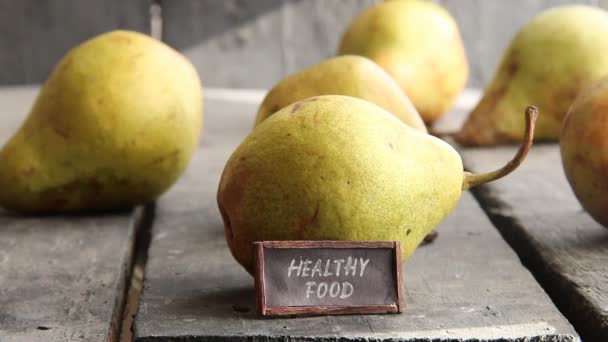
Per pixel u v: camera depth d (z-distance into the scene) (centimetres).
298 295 66
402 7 108
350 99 68
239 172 67
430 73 107
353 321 66
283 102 79
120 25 162
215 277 73
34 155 82
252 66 163
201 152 105
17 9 161
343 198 66
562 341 65
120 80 81
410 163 67
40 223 83
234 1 162
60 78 82
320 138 66
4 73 162
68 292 71
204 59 163
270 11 162
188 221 84
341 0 162
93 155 81
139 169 82
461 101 145
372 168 66
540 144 106
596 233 80
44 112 82
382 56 106
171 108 82
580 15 104
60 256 76
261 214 66
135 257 84
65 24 162
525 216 83
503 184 92
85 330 67
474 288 71
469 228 82
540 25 104
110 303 70
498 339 65
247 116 129
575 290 71
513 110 104
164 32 162
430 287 71
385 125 67
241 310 67
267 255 66
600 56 102
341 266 66
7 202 83
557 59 103
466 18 160
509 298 70
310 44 163
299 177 66
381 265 67
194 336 65
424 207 67
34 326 67
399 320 67
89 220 83
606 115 76
